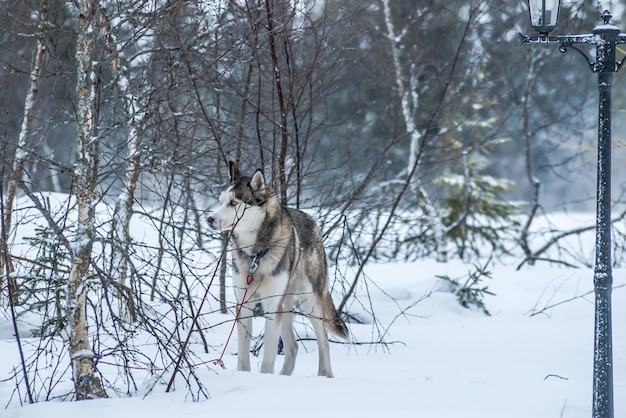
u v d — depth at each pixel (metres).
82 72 7.94
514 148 38.94
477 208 23.64
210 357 10.28
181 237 10.06
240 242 9.27
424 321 13.91
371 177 14.02
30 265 11.65
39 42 10.18
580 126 30.16
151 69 9.65
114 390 8.02
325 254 10.27
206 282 13.80
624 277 15.87
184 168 9.27
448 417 7.00
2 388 8.38
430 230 22.75
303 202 13.01
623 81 32.44
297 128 12.17
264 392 7.68
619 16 25.19
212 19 10.87
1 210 7.80
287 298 9.89
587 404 7.83
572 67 30.88
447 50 25.39
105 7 8.30
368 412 7.07
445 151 22.67
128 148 9.17
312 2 12.66
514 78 27.08
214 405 7.22
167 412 7.01
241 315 9.27
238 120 12.59
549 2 7.50
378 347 11.88
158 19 8.48
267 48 12.20
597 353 7.20
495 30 24.39
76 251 7.75
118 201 9.41
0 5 9.34
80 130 7.88
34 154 7.65
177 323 7.74
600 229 7.22
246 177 9.36
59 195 15.05
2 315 10.73
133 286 8.08
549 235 27.98
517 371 10.38
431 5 23.38
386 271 18.69
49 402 7.37
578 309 14.61
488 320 13.91
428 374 10.07
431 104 24.34
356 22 14.00
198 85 9.71
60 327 8.18
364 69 21.11
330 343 12.09
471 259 23.53
